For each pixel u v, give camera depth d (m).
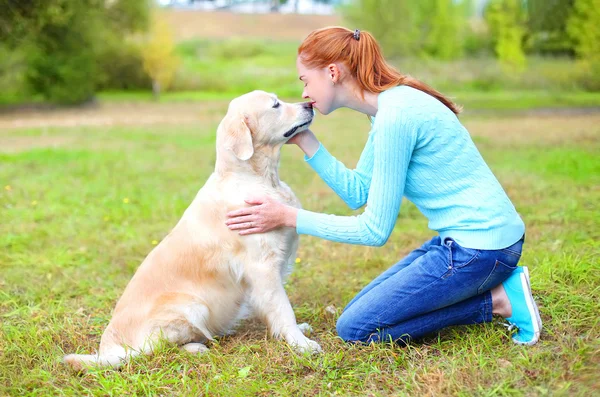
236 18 43.81
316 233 3.02
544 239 4.72
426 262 2.87
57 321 3.75
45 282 4.51
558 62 24.44
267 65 31.39
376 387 2.66
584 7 22.02
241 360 3.02
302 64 3.03
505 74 24.39
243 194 3.27
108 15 25.06
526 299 2.85
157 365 3.01
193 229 3.28
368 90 2.96
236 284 3.30
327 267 4.63
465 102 20.38
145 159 10.22
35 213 6.47
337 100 3.04
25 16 18.75
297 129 3.34
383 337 3.02
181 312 3.17
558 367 2.58
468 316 2.99
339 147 11.31
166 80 25.39
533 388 2.46
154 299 3.19
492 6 27.89
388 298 2.93
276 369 2.87
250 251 3.18
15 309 3.96
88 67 22.89
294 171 8.86
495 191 2.79
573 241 4.55
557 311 3.18
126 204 6.88
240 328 3.60
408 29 25.94
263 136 3.33
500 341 2.91
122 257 5.06
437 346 2.97
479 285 2.83
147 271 3.28
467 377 2.58
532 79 23.88
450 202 2.81
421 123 2.75
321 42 2.95
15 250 5.27
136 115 19.30
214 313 3.30
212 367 2.91
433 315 2.98
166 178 8.46
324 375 2.80
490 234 2.74
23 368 3.03
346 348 3.04
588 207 5.70
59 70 21.92
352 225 2.93
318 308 3.75
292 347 3.06
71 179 8.36
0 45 20.36
